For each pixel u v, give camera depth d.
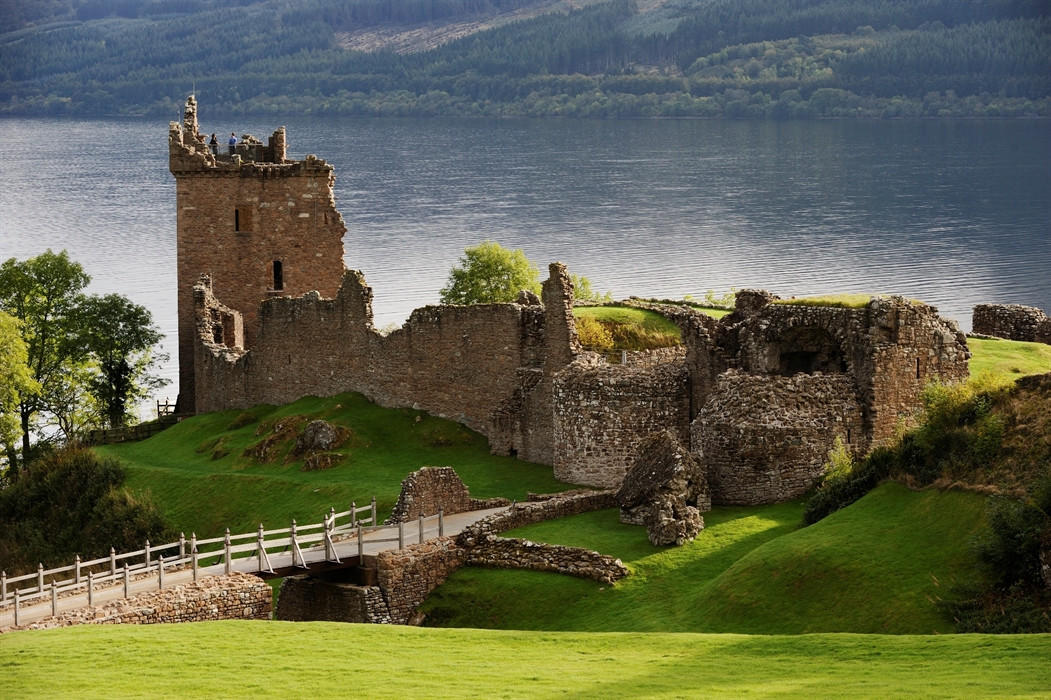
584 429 80.06
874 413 70.19
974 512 55.78
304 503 87.62
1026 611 49.81
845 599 54.47
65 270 127.06
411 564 65.62
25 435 123.25
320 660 50.62
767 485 68.88
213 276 123.69
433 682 47.31
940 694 41.56
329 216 124.75
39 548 96.94
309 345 106.75
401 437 96.25
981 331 98.88
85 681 48.50
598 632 55.31
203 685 47.78
